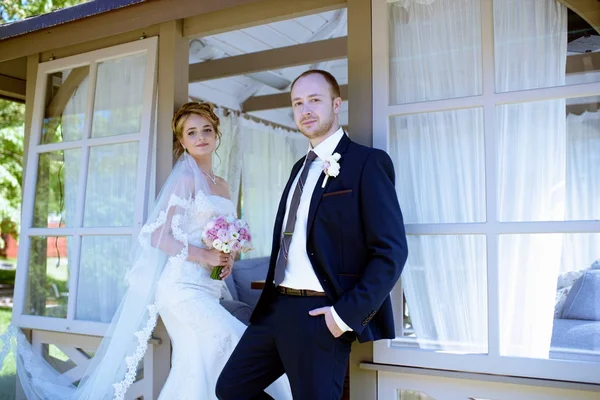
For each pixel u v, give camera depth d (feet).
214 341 8.48
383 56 7.74
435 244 7.44
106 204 10.27
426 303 7.39
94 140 10.37
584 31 6.93
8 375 10.82
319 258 6.20
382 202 6.04
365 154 6.44
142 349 8.58
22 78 13.71
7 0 27.78
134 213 9.66
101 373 8.74
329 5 8.29
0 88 13.28
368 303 5.69
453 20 7.61
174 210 8.78
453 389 7.09
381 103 7.71
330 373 6.01
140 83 10.10
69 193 10.73
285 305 6.40
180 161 9.21
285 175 20.01
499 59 7.30
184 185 8.86
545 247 6.89
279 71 15.88
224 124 16.89
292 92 6.89
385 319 6.53
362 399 7.54
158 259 8.92
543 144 7.02
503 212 7.11
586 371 6.40
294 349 6.16
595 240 6.67
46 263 10.77
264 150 18.86
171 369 8.67
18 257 10.99
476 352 7.09
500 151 7.20
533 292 6.88
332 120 6.79
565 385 6.42
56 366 10.48
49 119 11.14
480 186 7.29
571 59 6.97
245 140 17.85
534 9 7.20
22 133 28.58
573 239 6.77
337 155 6.48
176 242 8.68
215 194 9.61
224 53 14.11
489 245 7.06
